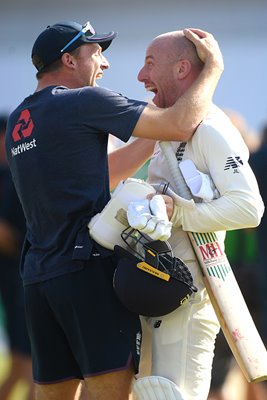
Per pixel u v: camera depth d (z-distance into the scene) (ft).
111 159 58.65
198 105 50.49
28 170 52.31
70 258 51.13
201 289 51.88
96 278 50.98
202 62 52.21
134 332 51.39
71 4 156.25
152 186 51.34
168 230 48.96
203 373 51.72
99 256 51.06
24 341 80.23
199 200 51.31
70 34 53.88
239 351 50.75
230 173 50.24
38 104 52.54
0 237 78.33
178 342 51.26
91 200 51.06
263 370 50.83
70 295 50.93
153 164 53.98
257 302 80.18
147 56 53.01
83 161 51.29
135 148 58.75
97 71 55.01
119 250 50.21
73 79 54.24
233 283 51.67
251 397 83.10
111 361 50.52
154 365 51.67
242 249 80.94
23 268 54.08
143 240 50.16
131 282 49.55
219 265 51.47
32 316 53.31
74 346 52.08
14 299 79.51
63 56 53.83
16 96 147.13
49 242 52.11
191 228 50.78
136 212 48.96
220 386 77.36
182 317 51.29
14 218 78.43
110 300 51.01
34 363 54.34
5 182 78.79
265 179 81.00
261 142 83.35
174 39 52.42
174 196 50.47
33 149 52.03
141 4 153.79
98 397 51.11
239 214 50.08
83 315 50.85
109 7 154.61
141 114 50.65
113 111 50.85
